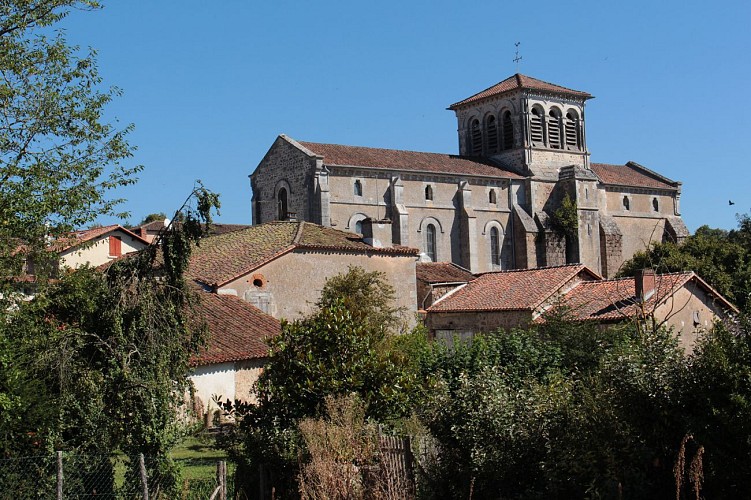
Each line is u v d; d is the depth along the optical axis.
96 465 18.42
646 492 14.48
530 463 16.34
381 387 20.33
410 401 20.61
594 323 29.84
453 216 75.38
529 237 78.56
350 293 35.25
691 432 14.08
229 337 30.66
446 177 74.94
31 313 20.06
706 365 14.49
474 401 17.48
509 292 41.03
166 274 21.45
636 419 15.19
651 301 33.38
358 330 20.92
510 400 17.23
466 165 78.62
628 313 33.50
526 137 82.81
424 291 51.78
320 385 19.95
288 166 69.25
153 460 18.48
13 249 22.22
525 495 15.95
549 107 85.06
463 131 88.69
